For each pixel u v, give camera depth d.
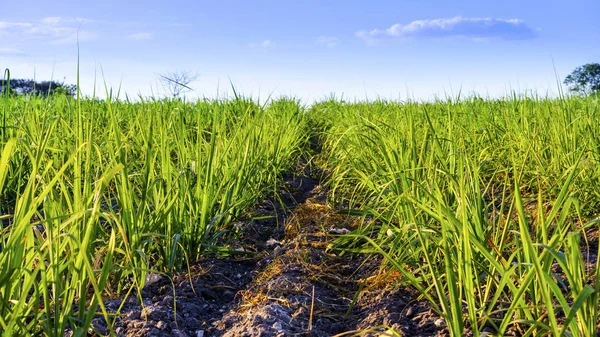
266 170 5.40
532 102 7.00
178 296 3.10
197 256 3.64
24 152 4.11
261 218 4.54
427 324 2.62
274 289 3.14
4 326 1.81
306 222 4.55
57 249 2.15
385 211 3.89
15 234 1.85
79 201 2.40
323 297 3.11
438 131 4.59
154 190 3.37
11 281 1.93
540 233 2.68
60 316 2.09
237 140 4.80
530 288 2.30
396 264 2.33
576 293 1.81
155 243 3.35
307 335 2.62
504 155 5.15
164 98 6.19
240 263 3.77
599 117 5.55
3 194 4.04
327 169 6.99
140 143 4.43
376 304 2.93
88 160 2.55
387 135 4.36
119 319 2.71
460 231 2.27
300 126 7.79
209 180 3.78
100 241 2.91
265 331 2.57
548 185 4.11
